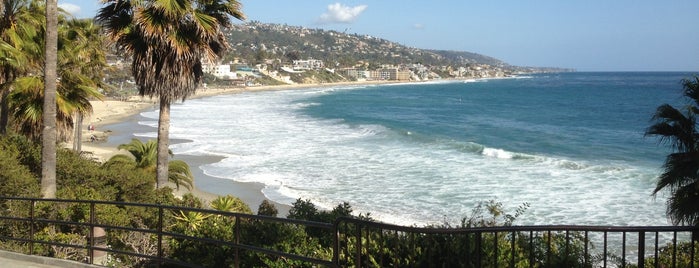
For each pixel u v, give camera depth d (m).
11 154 14.30
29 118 15.66
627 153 36.03
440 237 5.97
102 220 10.27
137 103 96.31
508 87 172.00
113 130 54.75
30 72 17.02
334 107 85.44
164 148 16.16
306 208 8.99
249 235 7.59
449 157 32.66
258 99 111.25
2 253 7.12
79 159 15.42
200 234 7.93
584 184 24.52
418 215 19.64
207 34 14.50
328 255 6.30
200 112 74.00
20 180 12.30
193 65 15.41
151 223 11.73
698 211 8.71
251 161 32.03
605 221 18.44
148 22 14.03
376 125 52.78
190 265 6.09
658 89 137.00
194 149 37.28
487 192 23.06
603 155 35.25
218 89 157.50
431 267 5.40
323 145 38.38
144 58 14.70
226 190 24.92
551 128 53.72
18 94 15.47
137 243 9.31
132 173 14.88
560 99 104.44
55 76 12.84
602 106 84.06
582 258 6.99
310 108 82.62
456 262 5.76
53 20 12.78
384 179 26.05
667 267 7.21
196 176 28.17
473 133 49.09
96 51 23.77
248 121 59.31
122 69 121.19
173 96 15.42
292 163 31.03
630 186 23.95
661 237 15.94
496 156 32.94
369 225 4.66
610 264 10.78
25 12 16.59
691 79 9.41
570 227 4.50
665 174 9.23
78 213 10.60
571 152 36.88
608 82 198.75
